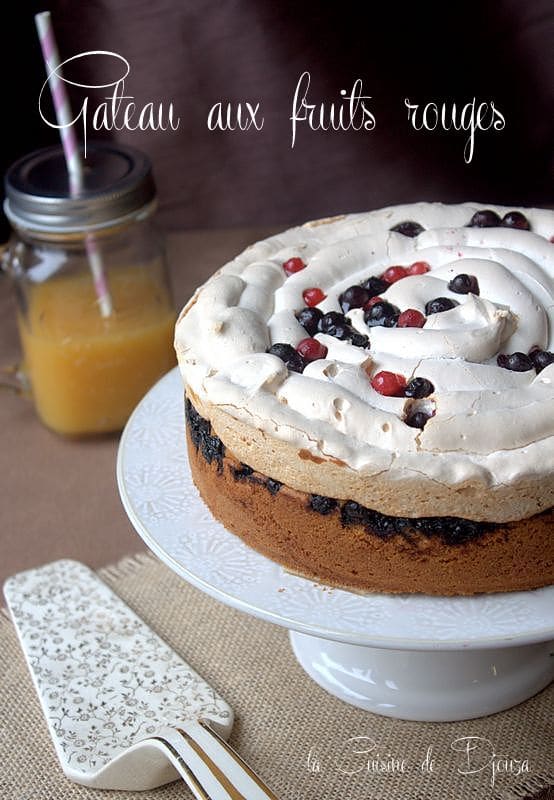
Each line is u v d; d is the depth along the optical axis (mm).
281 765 662
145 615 730
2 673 704
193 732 646
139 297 816
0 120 960
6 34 933
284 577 652
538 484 619
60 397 822
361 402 634
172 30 931
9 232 995
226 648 714
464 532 628
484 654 681
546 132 945
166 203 998
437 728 677
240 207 999
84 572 746
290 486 641
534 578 638
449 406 629
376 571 641
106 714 674
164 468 706
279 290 697
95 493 807
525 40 913
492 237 706
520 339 661
